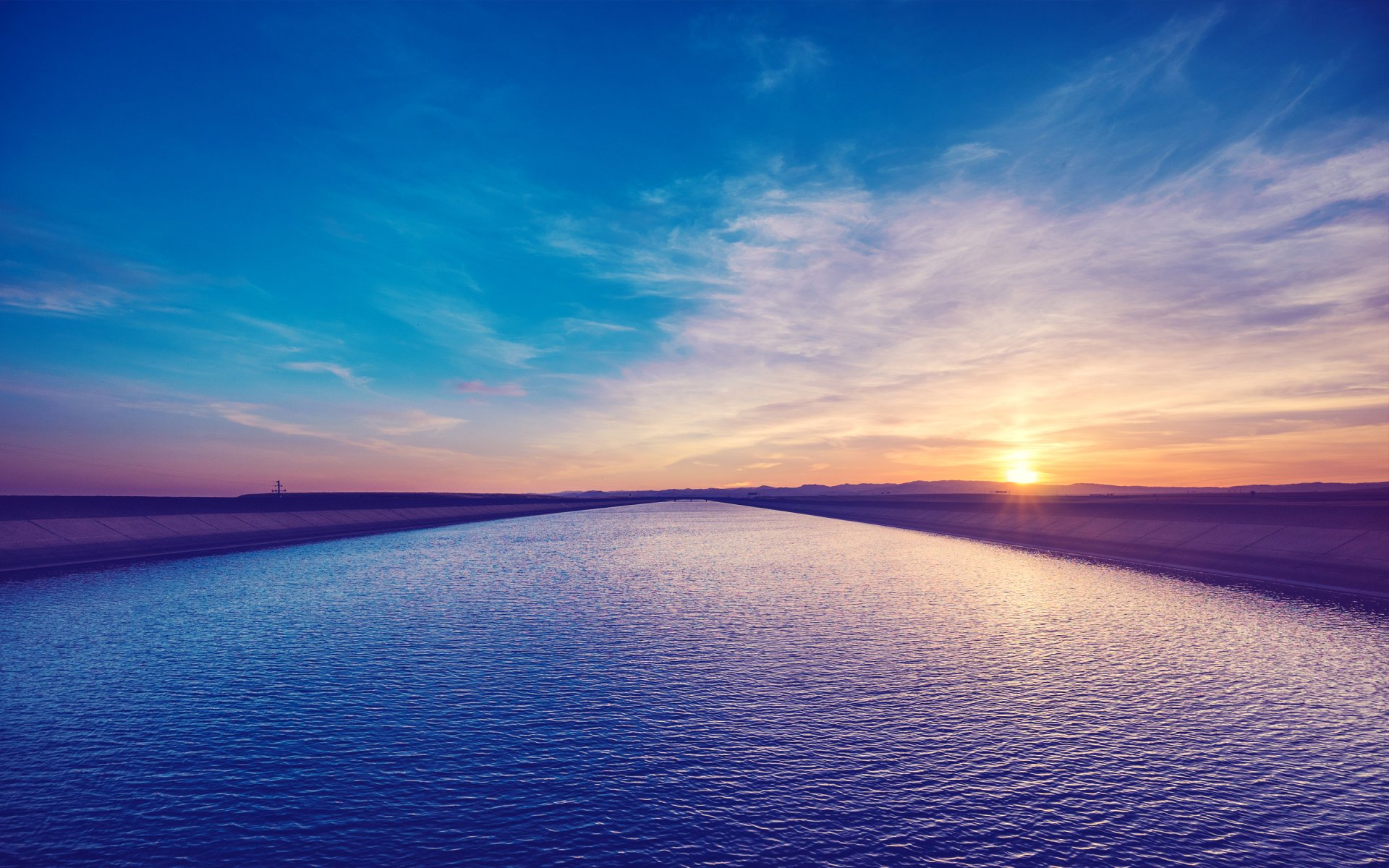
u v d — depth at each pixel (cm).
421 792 1382
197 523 8000
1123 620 3003
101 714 1852
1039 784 1384
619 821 1258
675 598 3809
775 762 1507
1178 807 1284
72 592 4078
